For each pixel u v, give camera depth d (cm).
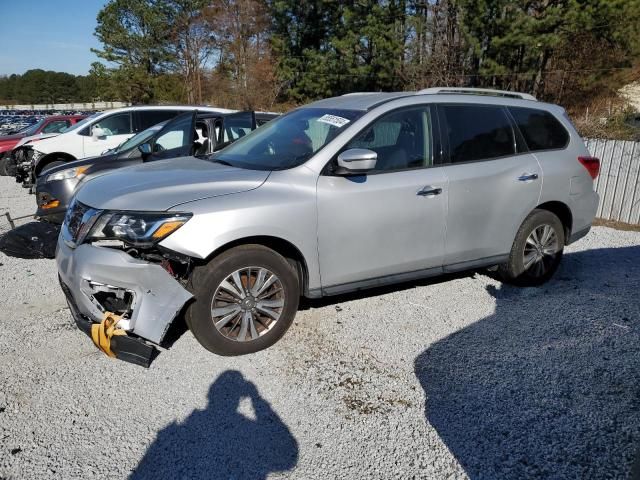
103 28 4522
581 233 517
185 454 266
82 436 278
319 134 400
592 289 494
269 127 465
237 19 4075
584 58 2050
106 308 332
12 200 976
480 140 446
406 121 413
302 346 374
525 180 459
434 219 412
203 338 343
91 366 346
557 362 353
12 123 3067
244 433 282
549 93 2144
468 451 268
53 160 1049
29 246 580
